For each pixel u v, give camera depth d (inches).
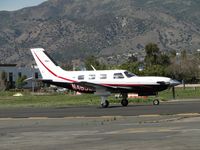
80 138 829.2
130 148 687.1
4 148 729.0
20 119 1330.0
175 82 1862.7
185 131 879.1
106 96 1860.2
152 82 1850.4
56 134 906.7
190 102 2020.2
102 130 952.9
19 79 6333.7
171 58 6525.6
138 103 2066.9
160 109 1535.4
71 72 1945.1
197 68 6240.2
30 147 733.3
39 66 1999.3
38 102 2497.5
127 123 1090.1
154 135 834.2
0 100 2874.0
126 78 1856.5
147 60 6451.8
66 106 1995.6
